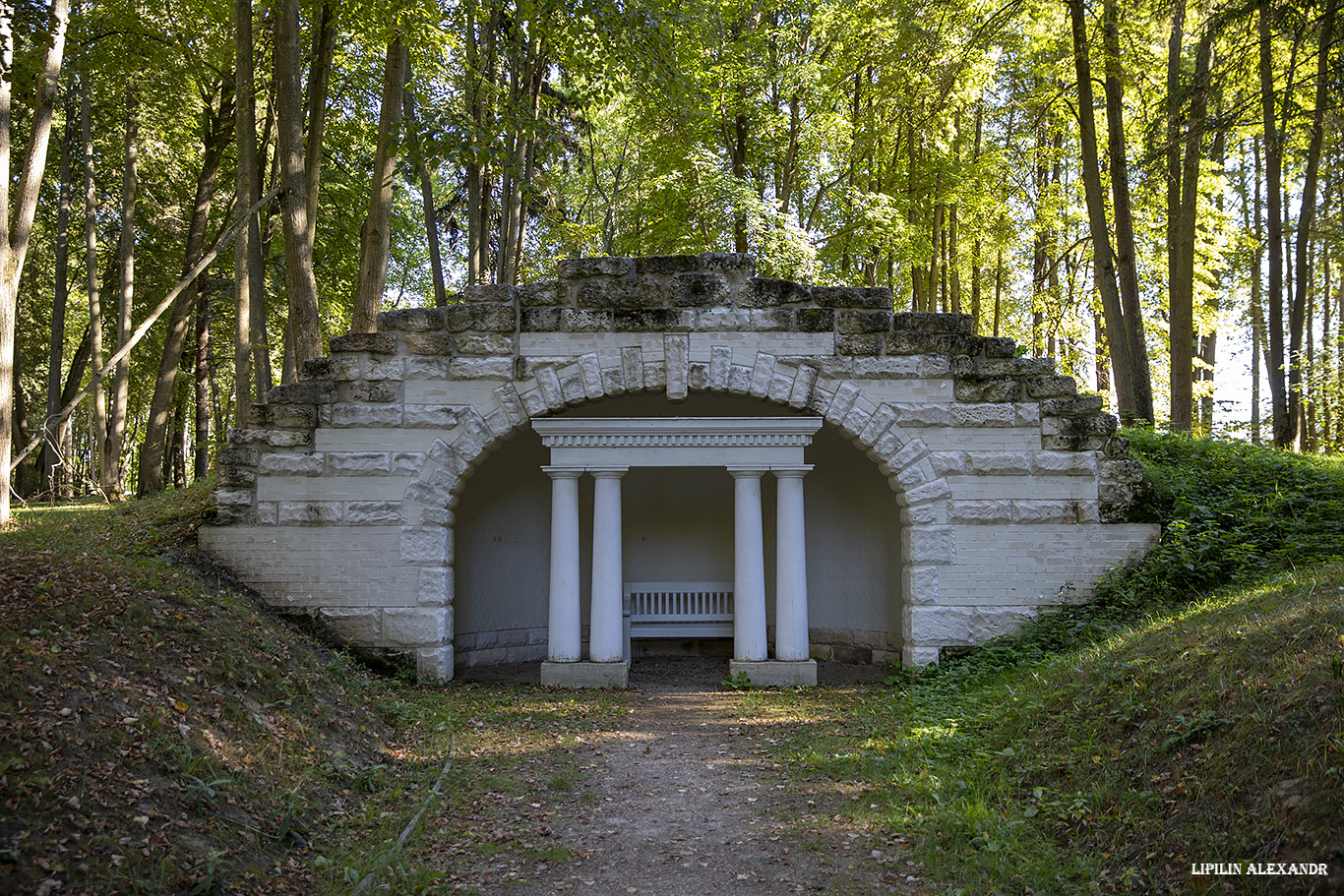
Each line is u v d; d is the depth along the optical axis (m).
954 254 26.58
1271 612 7.42
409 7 14.95
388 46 16.69
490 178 22.11
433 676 12.18
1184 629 8.12
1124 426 17.27
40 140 13.45
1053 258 29.02
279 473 12.39
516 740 9.13
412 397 12.52
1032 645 11.73
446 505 12.41
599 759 8.48
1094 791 6.13
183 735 6.28
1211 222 25.05
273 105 20.78
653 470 15.55
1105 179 25.36
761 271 21.56
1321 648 6.04
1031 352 29.52
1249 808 5.16
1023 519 12.45
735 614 12.62
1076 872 5.40
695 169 22.48
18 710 5.62
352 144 24.50
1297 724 5.45
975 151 25.80
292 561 12.31
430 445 12.46
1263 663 6.31
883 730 9.08
